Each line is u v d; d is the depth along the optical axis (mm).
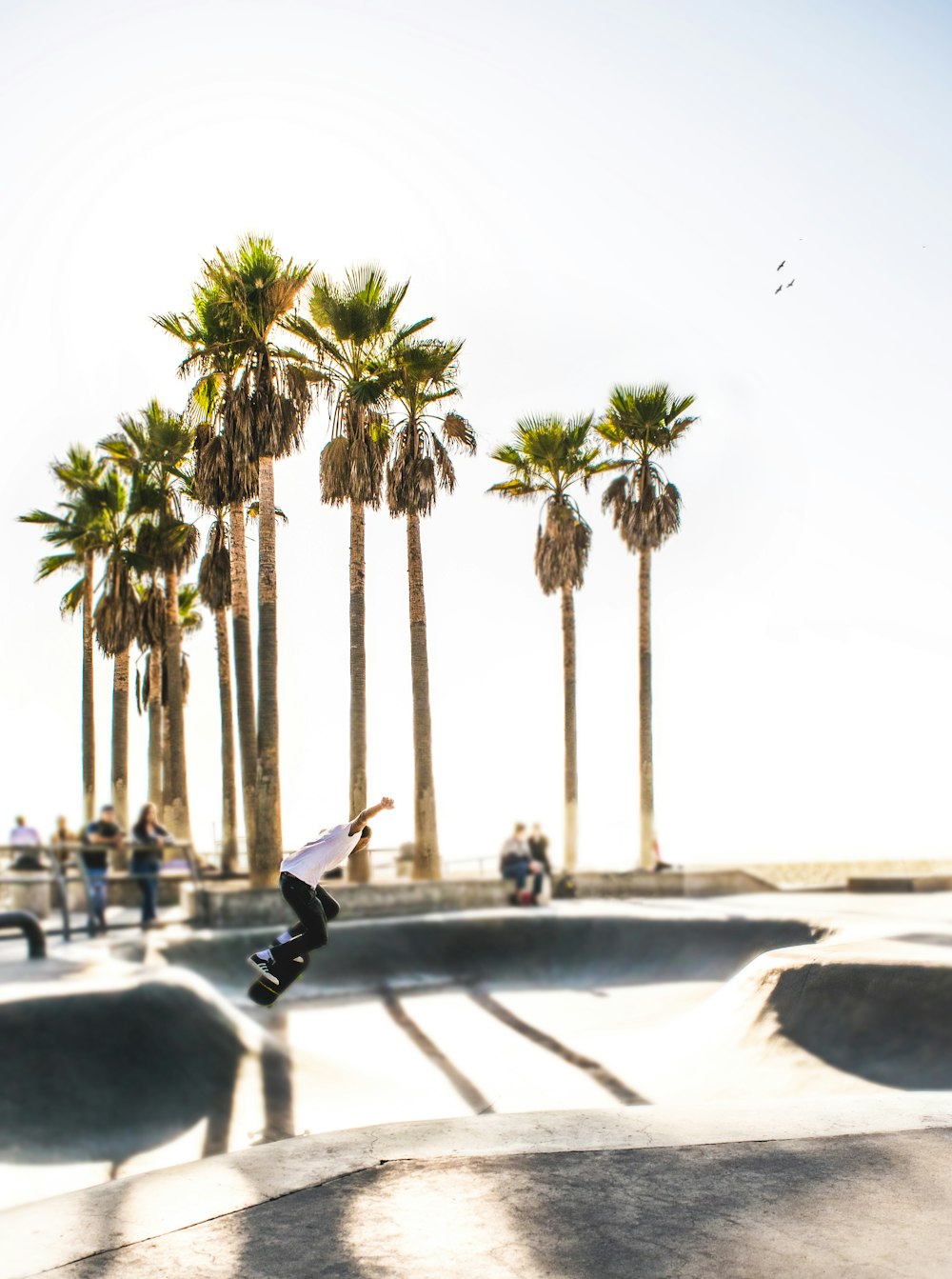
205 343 20875
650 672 25078
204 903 17219
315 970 15883
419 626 22141
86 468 28250
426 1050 12391
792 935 15516
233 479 20672
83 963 11969
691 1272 3525
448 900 19969
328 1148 4887
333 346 20984
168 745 29125
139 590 28781
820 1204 4141
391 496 21891
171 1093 9453
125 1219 4020
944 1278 3473
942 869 27906
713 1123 5293
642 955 16672
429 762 21703
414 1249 3717
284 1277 3496
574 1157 4719
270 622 19859
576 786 24547
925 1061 8953
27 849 14922
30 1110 8547
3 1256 3686
